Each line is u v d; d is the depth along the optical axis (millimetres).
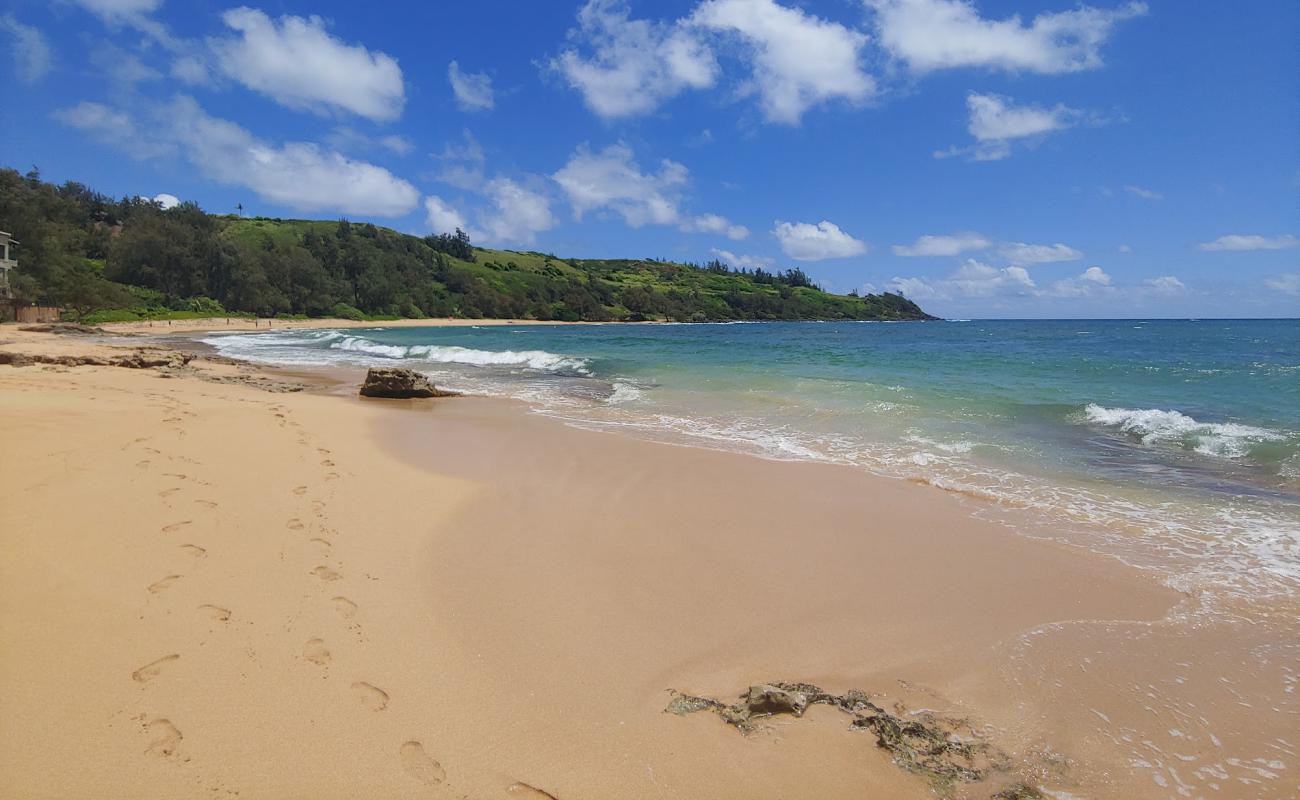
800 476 8188
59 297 58125
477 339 49125
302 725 3066
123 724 2955
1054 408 12398
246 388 15938
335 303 96438
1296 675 3867
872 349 32969
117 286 69188
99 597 4027
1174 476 8219
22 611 3797
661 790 2867
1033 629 4402
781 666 3900
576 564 5266
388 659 3693
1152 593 4961
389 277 105875
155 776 2684
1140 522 6547
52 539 4781
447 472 8070
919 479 8102
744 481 7926
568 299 126312
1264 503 7117
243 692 3258
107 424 8680
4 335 36906
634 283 157625
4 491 5668
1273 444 9070
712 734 3244
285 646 3707
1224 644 4223
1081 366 20594
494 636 4047
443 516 6281
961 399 13586
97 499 5660
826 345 38219
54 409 9500
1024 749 3227
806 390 15375
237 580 4457
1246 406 12359
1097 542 6008
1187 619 4555
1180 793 2955
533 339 49500
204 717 3055
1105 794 2947
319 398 14984
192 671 3389
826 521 6496
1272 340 38062
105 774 2672
